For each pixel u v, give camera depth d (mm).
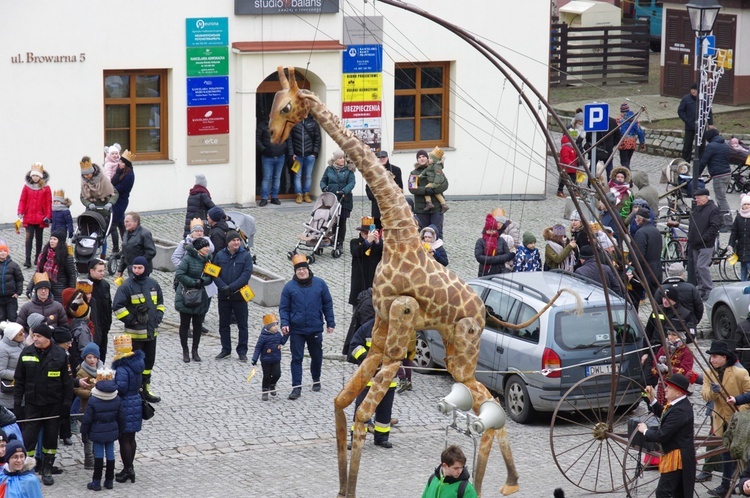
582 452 18891
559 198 37844
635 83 54406
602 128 25688
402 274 16188
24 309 19406
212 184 35062
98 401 16844
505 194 37875
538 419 20672
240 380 22188
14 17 32281
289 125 16281
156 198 34500
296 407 20953
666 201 35219
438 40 36531
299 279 21188
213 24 34250
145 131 34469
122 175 28906
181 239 31438
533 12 37281
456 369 16531
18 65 32500
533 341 20172
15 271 22766
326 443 19328
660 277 25391
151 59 33906
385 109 36188
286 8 34750
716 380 17172
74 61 33094
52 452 17328
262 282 26594
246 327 23141
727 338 24500
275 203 35312
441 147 37281
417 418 20594
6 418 16250
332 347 24141
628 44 53875
